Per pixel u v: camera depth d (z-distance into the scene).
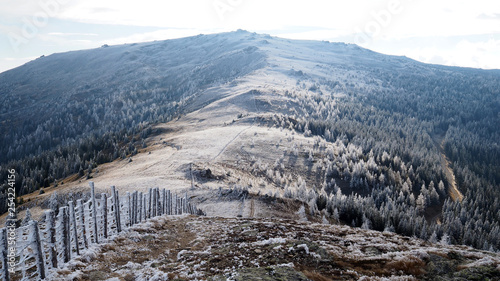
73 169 134.12
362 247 14.73
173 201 29.91
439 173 140.50
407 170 141.50
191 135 140.75
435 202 120.56
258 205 61.72
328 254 13.10
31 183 116.81
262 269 11.40
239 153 116.00
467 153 187.25
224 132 145.12
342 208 81.19
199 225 23.25
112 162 124.06
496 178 160.50
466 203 116.56
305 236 17.64
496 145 199.25
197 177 78.62
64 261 12.25
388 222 79.50
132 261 14.15
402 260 11.90
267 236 17.78
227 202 61.75
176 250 16.55
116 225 17.19
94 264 12.80
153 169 88.19
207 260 13.67
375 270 11.49
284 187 97.81
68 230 12.57
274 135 147.12
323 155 133.88
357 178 119.62
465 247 15.99
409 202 114.56
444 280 10.43
